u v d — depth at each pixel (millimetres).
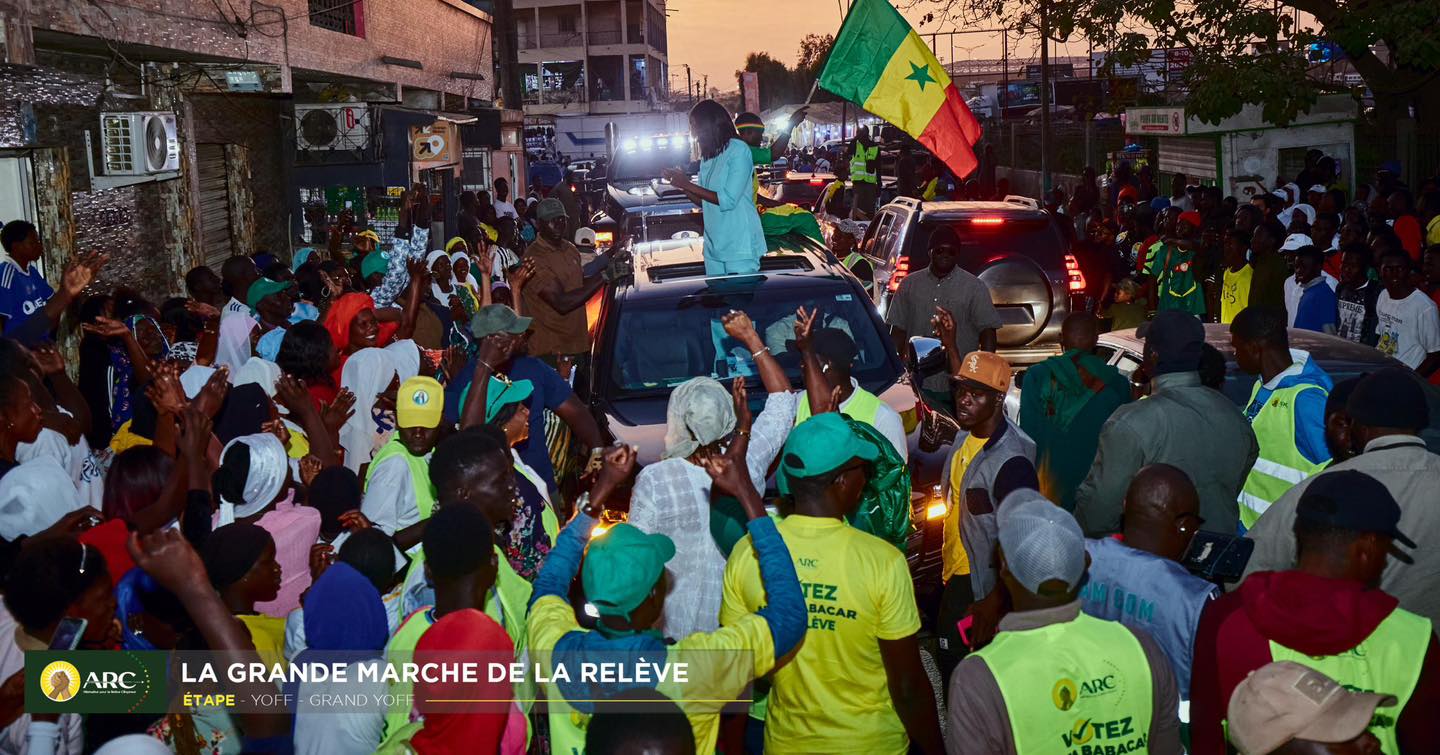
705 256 8133
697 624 4215
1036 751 2859
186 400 4758
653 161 26906
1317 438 5016
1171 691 2961
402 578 4320
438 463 3752
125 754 2623
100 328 6121
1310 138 18359
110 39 9062
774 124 39156
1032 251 11062
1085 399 5496
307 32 13602
